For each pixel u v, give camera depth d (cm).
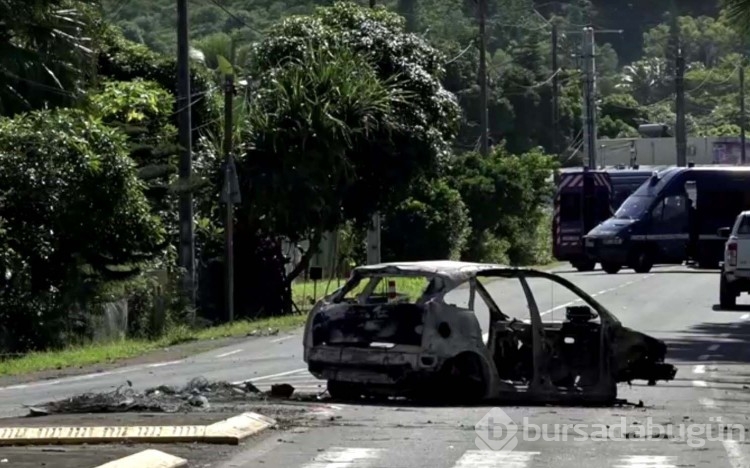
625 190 11219
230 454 2256
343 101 7350
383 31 8106
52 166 5594
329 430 2528
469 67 16112
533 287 7419
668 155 16700
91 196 5722
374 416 2739
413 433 2489
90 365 4612
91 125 5888
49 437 2364
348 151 7494
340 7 8262
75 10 5894
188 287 6303
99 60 8238
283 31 8012
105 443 2344
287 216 7219
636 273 9494
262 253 7331
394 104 7706
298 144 7231
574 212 10306
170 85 8400
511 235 11925
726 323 5628
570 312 3133
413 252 10019
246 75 8325
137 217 5922
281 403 2953
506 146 16762
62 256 5694
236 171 7019
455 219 10200
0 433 2406
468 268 3036
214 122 7388
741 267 6156
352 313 2988
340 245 9519
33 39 5684
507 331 3119
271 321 6444
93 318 5722
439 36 16450
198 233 7162
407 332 2919
